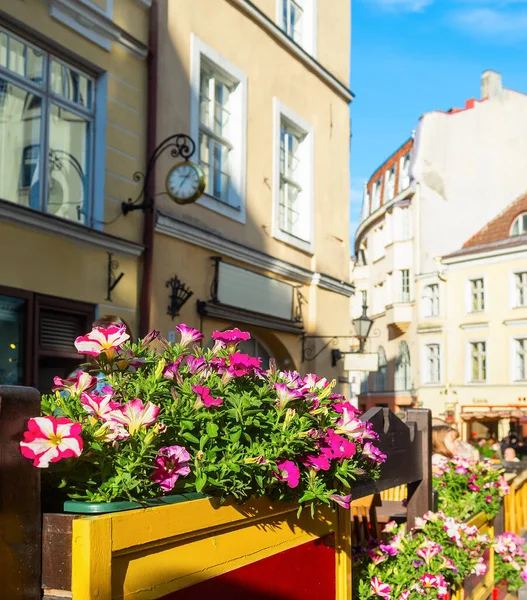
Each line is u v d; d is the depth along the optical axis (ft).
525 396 133.18
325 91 53.06
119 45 33.65
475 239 145.69
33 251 28.50
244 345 44.91
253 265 43.57
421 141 154.71
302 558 9.70
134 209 33.68
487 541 18.90
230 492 7.91
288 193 49.67
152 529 6.77
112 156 33.01
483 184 152.25
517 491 36.70
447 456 27.48
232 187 42.70
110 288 32.30
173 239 36.42
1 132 28.25
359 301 179.73
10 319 27.73
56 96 30.81
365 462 10.67
